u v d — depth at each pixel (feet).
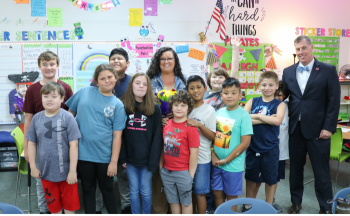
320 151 6.58
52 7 10.23
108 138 5.36
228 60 11.51
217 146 5.81
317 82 6.50
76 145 5.19
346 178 9.61
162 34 11.00
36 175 5.26
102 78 5.20
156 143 5.47
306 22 12.07
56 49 10.38
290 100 6.98
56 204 5.38
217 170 5.83
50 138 5.10
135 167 5.60
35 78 10.37
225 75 6.78
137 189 5.59
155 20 10.91
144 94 5.46
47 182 5.26
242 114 5.73
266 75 6.43
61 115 5.19
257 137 6.27
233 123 5.71
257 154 6.23
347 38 12.56
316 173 6.69
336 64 12.60
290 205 7.45
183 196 5.34
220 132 5.80
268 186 6.34
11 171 10.14
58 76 10.47
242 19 11.48
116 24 10.66
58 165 5.14
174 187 5.48
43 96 5.08
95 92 5.44
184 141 5.30
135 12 10.73
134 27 10.79
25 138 5.87
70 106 5.59
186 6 11.04
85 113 5.26
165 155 5.48
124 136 5.64
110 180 5.57
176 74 6.63
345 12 12.39
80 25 10.46
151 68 6.51
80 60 10.55
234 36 11.46
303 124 6.65
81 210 7.20
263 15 11.64
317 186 6.74
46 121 5.16
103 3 10.52
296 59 12.10
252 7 11.51
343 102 12.66
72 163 5.13
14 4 10.03
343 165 11.12
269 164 6.17
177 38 11.10
